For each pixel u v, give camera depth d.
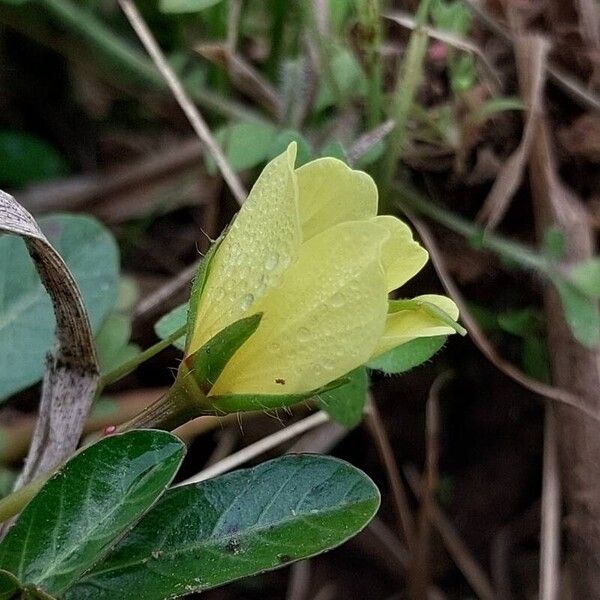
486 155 0.13
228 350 0.06
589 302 0.11
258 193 0.06
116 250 0.10
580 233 0.12
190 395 0.07
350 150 0.11
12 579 0.06
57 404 0.08
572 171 0.13
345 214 0.06
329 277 0.06
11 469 0.11
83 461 0.07
